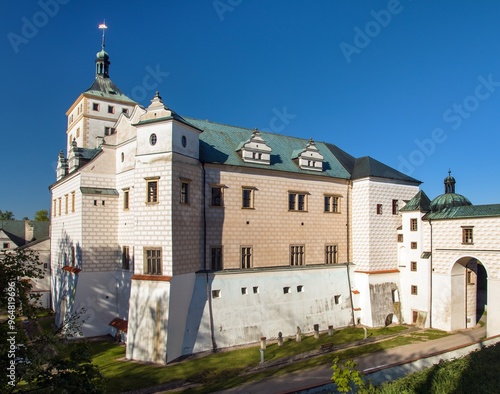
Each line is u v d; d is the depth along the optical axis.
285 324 37.91
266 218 39.41
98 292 38.09
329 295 41.84
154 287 31.34
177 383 26.52
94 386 15.28
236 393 24.55
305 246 41.91
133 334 31.55
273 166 40.62
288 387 25.28
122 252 38.56
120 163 39.56
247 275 37.00
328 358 31.45
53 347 16.20
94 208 38.53
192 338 32.56
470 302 42.12
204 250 35.19
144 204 32.69
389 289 44.06
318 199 43.41
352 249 45.31
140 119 33.69
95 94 53.53
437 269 41.59
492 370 24.03
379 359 30.89
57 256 46.91
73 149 43.09
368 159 46.84
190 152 34.25
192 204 34.03
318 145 49.88
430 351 32.94
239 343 34.72
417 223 43.44
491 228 37.41
